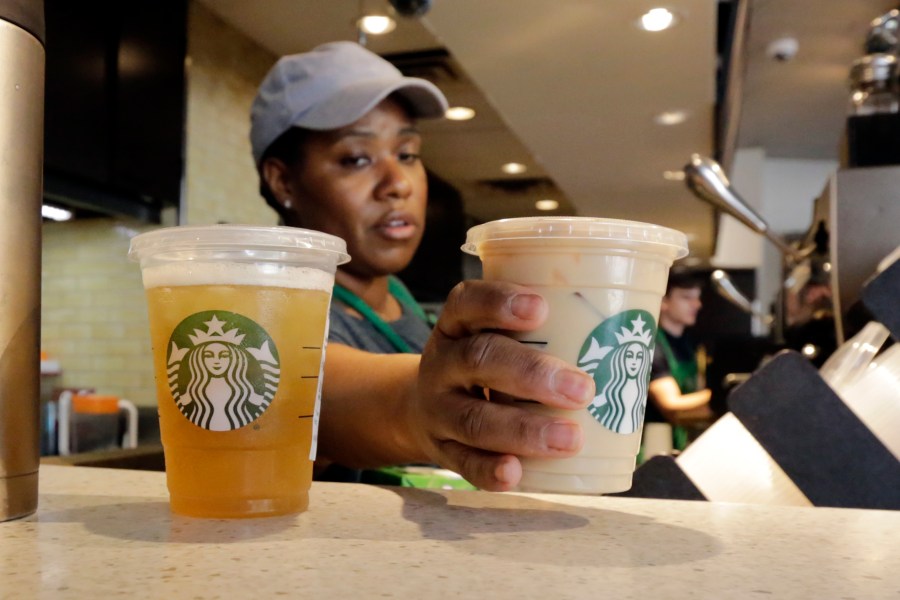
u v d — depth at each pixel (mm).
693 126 2941
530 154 3393
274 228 486
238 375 485
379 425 731
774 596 334
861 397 755
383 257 1400
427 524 485
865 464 698
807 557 410
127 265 2502
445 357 563
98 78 2170
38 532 448
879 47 1309
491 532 464
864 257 1042
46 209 2352
